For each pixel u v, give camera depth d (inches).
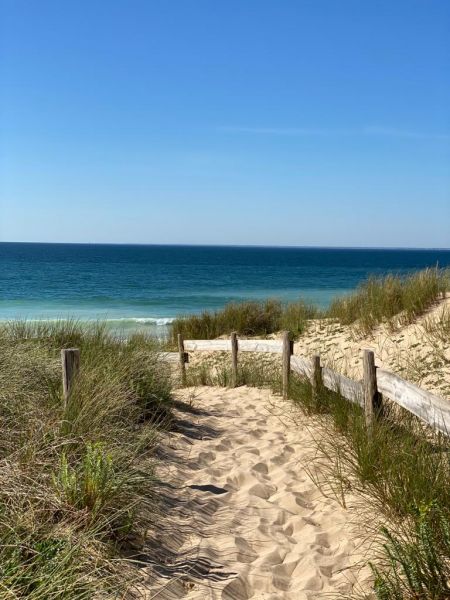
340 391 281.7
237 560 163.6
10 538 137.9
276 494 215.2
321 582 153.7
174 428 283.9
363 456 207.6
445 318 404.2
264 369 465.7
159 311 1326.3
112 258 4918.8
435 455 195.6
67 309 1344.7
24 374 255.1
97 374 264.2
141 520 173.9
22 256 5108.3
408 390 207.6
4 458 179.8
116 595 130.0
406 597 132.7
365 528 176.7
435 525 150.8
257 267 3710.6
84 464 177.9
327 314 583.8
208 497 207.0
